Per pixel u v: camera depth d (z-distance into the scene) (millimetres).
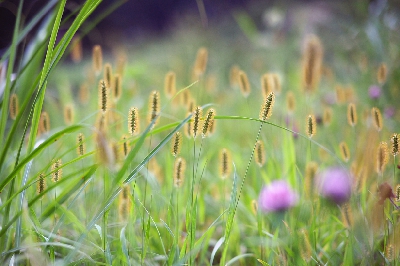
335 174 1856
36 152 1676
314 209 1876
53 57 1745
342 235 1883
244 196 2178
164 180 2219
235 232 1941
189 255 1707
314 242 1833
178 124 1784
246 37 6824
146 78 4742
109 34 10156
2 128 1704
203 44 6824
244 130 2994
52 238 1818
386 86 3043
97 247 1738
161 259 1887
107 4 11195
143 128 2648
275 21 5496
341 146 1956
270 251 1837
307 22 5613
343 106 2941
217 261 2012
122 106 2873
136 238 1896
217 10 10172
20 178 1832
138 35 11000
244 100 3631
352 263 1782
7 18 6078
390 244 1762
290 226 1925
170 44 8227
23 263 1808
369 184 2021
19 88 1932
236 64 5680
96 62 2078
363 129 2348
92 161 2295
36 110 1753
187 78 4738
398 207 1787
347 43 4293
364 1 4000
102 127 1873
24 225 1789
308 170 1916
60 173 1787
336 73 4082
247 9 9109
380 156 1812
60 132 1662
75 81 5402
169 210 1818
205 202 2178
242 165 2324
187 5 11570
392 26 3760
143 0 11859
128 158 1637
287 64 4539
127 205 1844
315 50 2150
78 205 2029
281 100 3004
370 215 1824
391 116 2605
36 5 6113
